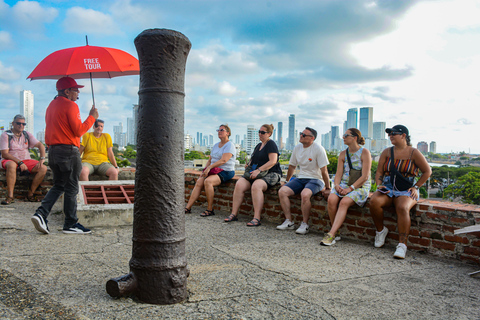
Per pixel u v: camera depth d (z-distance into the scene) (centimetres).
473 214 380
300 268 346
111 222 515
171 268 244
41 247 373
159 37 238
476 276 339
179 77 251
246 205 625
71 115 423
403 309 256
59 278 280
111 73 583
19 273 283
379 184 450
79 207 501
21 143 679
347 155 488
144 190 242
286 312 242
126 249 383
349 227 488
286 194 532
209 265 343
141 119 245
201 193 709
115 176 700
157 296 241
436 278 331
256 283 298
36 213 428
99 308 228
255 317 231
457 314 251
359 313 246
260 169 564
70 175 442
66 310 219
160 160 242
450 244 397
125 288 238
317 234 509
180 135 252
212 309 240
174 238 246
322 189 527
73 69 447
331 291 287
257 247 421
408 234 414
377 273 340
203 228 515
